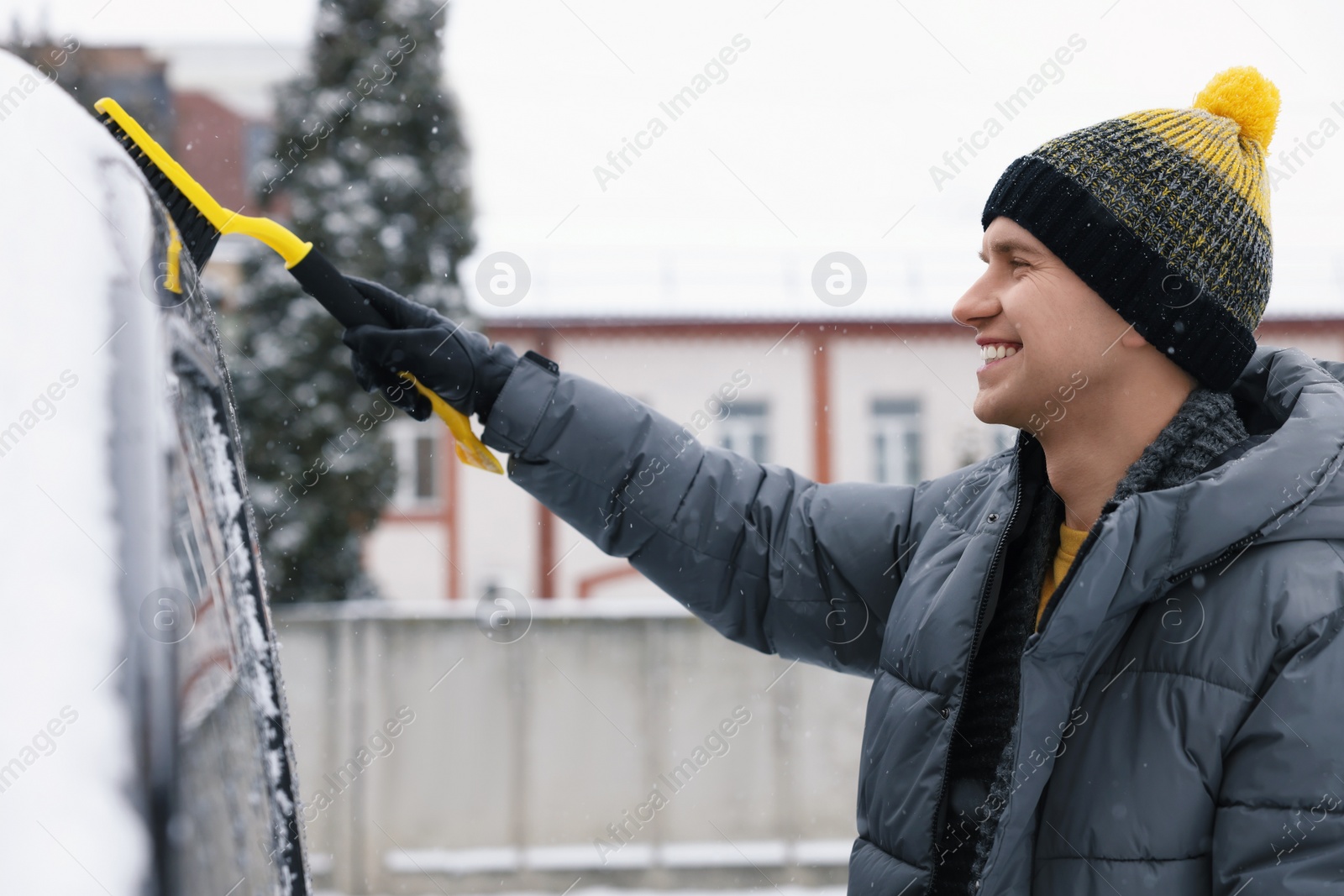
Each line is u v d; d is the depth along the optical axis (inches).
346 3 385.4
